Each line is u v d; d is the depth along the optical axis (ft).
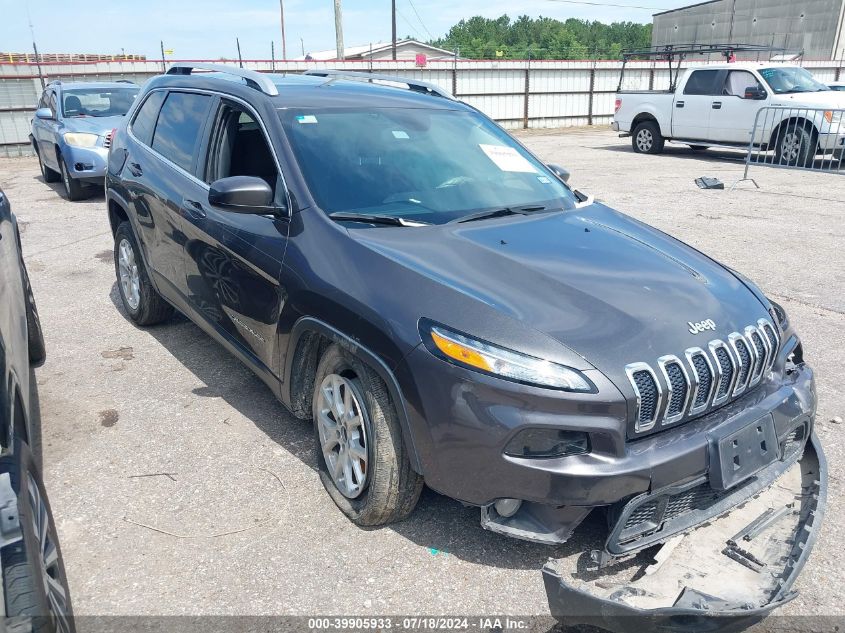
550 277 8.90
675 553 8.17
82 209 32.60
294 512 9.77
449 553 8.95
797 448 9.27
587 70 83.25
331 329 9.04
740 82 46.11
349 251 9.29
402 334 8.14
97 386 13.70
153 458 11.12
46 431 11.96
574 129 82.28
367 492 9.18
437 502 10.00
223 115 12.49
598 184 38.29
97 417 12.44
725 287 9.74
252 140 11.55
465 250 9.46
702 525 8.43
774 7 122.21
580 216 11.66
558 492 7.49
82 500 10.00
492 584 8.42
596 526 9.25
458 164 11.98
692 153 54.19
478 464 7.73
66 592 6.75
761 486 8.54
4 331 7.50
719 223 28.14
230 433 11.91
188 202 12.57
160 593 8.23
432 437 7.98
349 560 8.82
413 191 10.94
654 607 7.29
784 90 44.14
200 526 9.45
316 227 9.82
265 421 12.34
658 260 10.02
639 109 53.21
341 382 9.33
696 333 8.32
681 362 7.93
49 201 34.88
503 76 79.36
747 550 8.16
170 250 13.61
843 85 48.85
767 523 8.59
